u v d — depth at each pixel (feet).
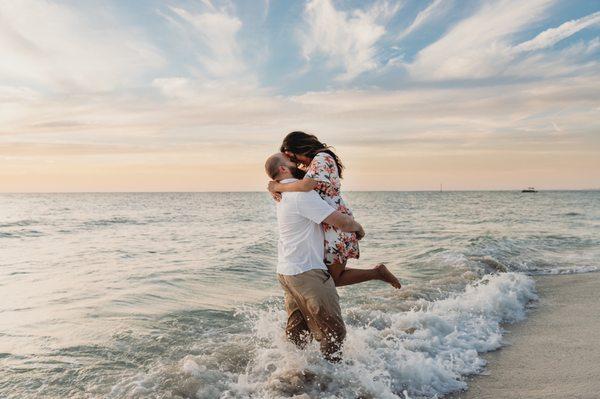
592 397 9.91
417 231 57.00
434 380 10.84
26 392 10.64
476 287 21.24
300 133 11.34
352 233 10.94
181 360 12.17
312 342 11.70
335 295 10.66
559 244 41.75
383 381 10.53
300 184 10.44
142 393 10.09
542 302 19.86
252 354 12.47
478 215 96.17
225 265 30.22
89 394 10.44
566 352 13.04
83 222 77.30
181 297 20.79
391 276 10.98
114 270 28.19
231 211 122.93
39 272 27.48
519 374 11.46
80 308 18.48
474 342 13.78
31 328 15.69
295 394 9.68
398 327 14.74
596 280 24.84
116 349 13.57
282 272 10.82
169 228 64.49
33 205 173.88
